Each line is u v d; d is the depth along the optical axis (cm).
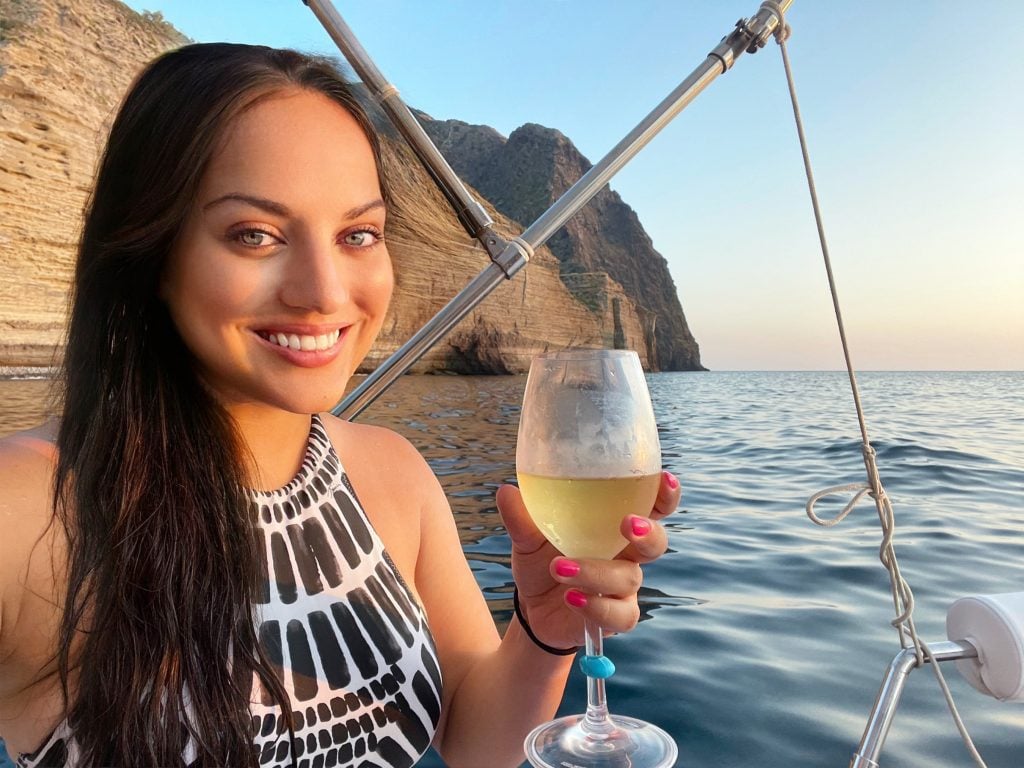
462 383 3125
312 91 96
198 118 91
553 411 90
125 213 96
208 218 92
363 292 99
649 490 89
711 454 936
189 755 94
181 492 100
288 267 93
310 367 96
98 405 101
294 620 109
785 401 2281
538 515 92
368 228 99
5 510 94
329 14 131
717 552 438
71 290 107
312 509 117
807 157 124
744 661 276
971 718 232
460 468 795
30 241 2336
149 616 94
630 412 89
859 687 254
